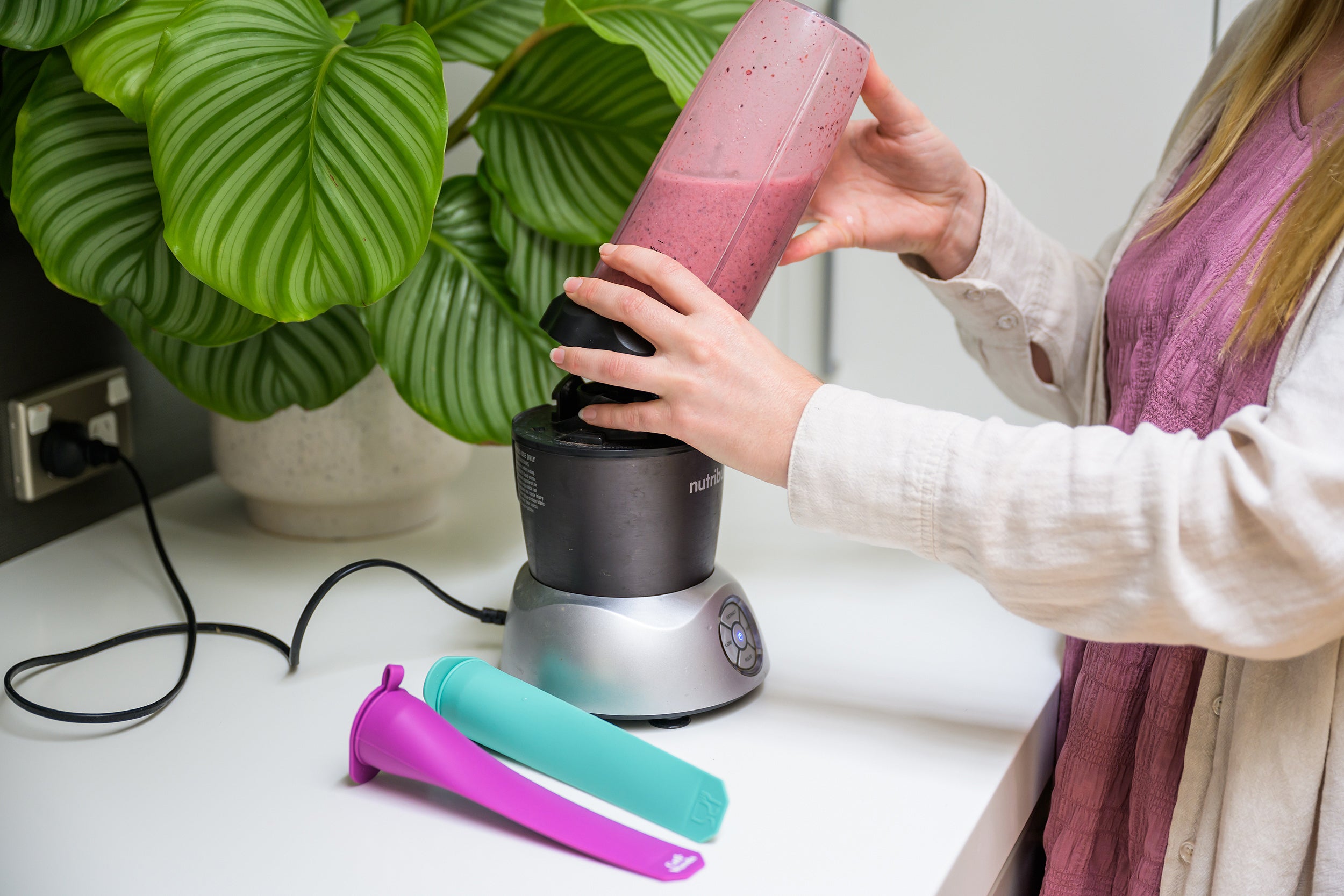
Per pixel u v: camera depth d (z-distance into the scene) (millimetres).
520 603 692
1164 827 649
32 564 912
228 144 636
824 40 611
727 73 614
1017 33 1168
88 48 674
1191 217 712
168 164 630
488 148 858
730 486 1108
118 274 726
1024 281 856
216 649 770
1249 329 601
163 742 654
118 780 614
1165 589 497
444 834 572
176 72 631
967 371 1297
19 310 906
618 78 842
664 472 633
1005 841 653
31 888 517
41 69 715
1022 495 528
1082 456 524
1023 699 713
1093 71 1150
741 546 960
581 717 613
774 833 572
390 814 589
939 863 549
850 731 670
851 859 551
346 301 649
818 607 844
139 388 1043
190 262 625
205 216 630
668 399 592
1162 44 1115
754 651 702
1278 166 666
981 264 840
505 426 838
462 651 764
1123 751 685
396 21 876
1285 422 495
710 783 566
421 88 658
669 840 570
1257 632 497
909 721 685
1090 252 1209
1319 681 560
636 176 865
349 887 526
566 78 854
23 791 599
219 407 841
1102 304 786
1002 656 772
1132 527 502
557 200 852
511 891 525
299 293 639
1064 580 527
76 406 958
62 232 710
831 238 793
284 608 833
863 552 949
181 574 894
